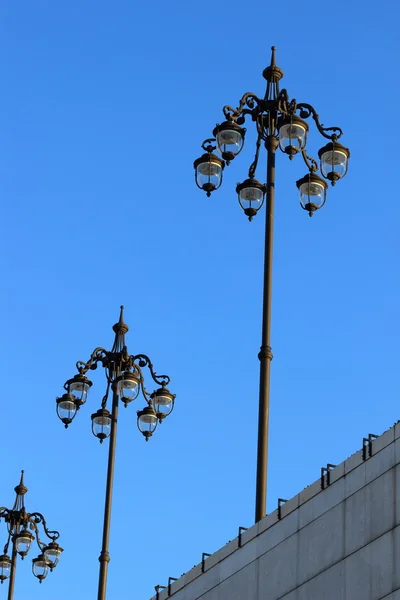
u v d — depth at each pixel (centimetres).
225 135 3550
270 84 3666
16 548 5109
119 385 4347
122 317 4550
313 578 2595
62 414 4328
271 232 3472
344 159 3525
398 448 2427
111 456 4303
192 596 3091
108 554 4134
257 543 2859
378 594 2377
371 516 2461
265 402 3231
